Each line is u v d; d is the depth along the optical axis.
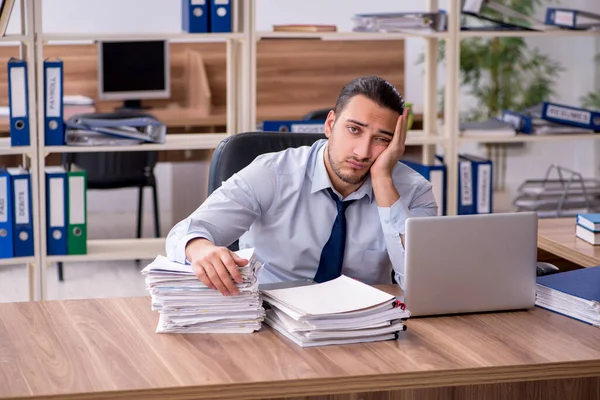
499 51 6.79
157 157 5.36
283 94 6.16
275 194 2.27
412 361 1.65
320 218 2.29
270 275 2.32
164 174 7.03
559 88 7.55
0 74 5.76
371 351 1.71
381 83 2.12
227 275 1.79
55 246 3.80
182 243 1.94
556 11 4.18
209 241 1.97
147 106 5.95
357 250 2.29
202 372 1.58
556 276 2.12
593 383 1.72
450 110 4.11
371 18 3.95
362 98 2.10
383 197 2.18
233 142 2.53
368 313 1.77
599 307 1.89
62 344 1.74
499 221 1.96
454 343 1.77
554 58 7.45
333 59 6.20
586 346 1.76
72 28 6.70
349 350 1.71
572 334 1.84
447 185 4.14
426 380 1.61
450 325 1.89
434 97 4.33
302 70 6.16
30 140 3.71
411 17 3.98
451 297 1.95
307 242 2.29
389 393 1.62
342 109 2.13
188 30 3.84
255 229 2.32
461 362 1.65
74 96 5.61
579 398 1.72
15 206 3.70
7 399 1.46
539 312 2.00
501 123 4.35
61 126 3.75
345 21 7.18
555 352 1.72
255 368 1.61
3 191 3.67
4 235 3.70
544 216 4.88
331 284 1.93
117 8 6.75
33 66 3.66
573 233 2.87
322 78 6.20
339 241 2.27
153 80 5.74
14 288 4.99
